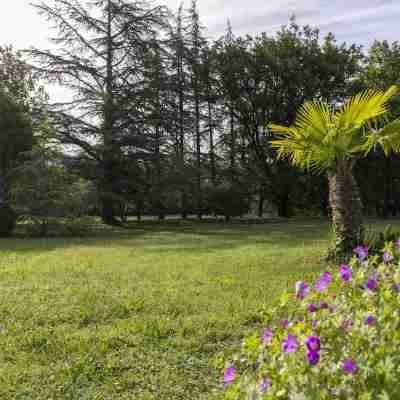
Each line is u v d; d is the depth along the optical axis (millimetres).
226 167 31438
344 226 8430
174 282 6742
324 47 28984
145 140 24125
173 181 24719
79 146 24016
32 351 3967
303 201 31922
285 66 27172
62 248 11891
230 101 29719
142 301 5527
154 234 16984
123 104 24078
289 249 10422
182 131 27109
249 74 28188
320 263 8266
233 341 4230
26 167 17719
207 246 11758
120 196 23578
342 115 7988
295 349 2109
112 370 3594
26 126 19578
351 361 1892
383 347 1994
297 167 27641
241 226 21641
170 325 4598
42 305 5398
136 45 24297
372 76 30062
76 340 4199
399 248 3107
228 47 28891
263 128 28875
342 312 2467
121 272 7707
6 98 19719
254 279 6883
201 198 26531
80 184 19109
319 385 1897
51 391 3252
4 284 6730
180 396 3201
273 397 1897
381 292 2500
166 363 3725
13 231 18938
